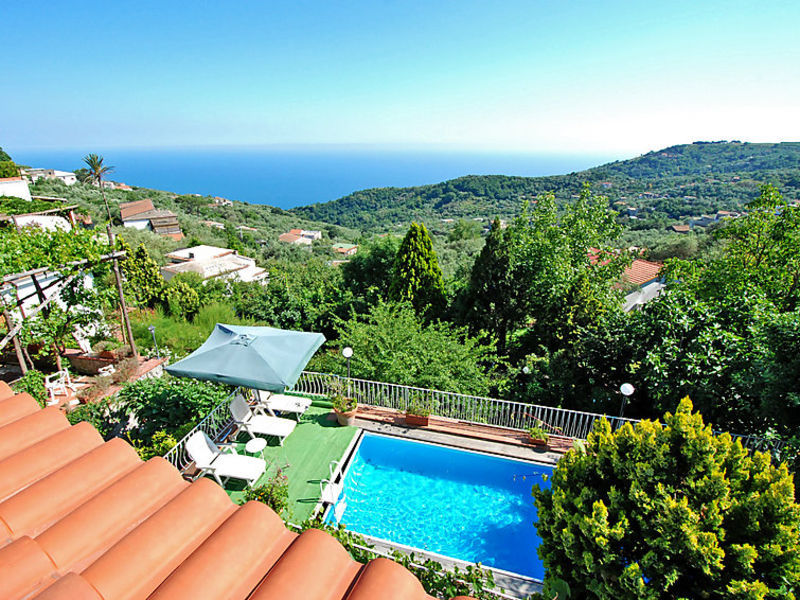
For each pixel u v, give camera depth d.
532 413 8.94
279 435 7.61
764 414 7.12
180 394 9.18
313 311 17.64
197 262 31.64
